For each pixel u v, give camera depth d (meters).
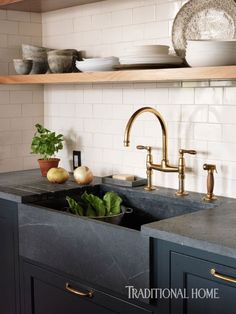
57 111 3.24
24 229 2.42
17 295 2.55
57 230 2.23
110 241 1.99
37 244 2.35
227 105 2.36
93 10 2.92
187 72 2.08
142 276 1.88
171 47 2.55
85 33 2.98
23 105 3.22
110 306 2.05
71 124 3.15
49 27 3.22
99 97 2.96
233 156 2.37
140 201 2.59
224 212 2.09
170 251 1.81
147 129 2.72
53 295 2.32
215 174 2.44
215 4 2.32
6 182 2.81
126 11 2.74
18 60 2.91
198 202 2.33
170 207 2.45
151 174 2.61
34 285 2.43
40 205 2.50
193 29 2.40
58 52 2.80
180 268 1.78
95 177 2.98
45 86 3.30
